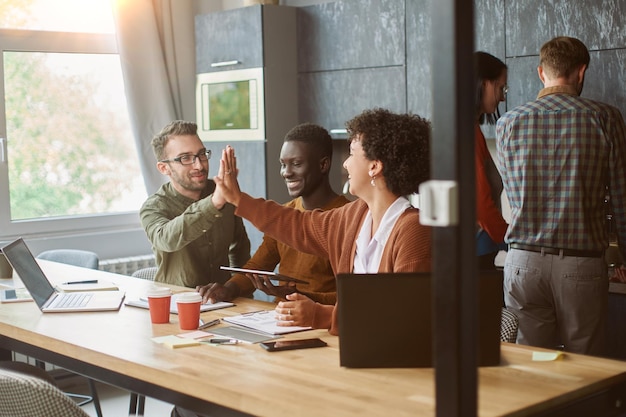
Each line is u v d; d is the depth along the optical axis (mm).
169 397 2098
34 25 5426
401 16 4762
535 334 3318
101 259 5605
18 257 3025
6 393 2025
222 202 2955
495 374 1999
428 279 2045
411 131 2359
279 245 3273
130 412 3711
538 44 4195
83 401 4629
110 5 5629
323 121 5270
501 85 3691
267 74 5270
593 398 1933
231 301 3080
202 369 2105
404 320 2057
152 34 5699
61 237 5445
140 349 2346
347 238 2553
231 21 5457
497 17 4352
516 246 3303
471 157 1470
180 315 2590
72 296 3178
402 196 2416
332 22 5168
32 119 5449
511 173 3279
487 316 2051
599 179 3170
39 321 2773
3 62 5293
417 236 2314
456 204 1454
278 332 2500
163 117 5742
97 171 5742
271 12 5277
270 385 1948
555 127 3168
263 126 5281
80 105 5652
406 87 4766
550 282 3225
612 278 3857
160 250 3379
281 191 5395
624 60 3906
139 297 3150
